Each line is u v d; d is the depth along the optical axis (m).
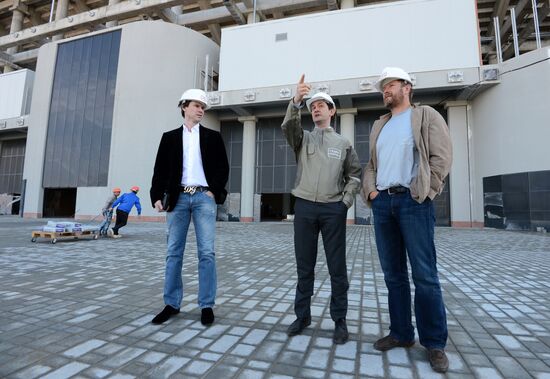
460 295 3.74
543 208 14.22
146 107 20.92
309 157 2.62
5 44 28.44
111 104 21.88
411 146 2.18
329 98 2.73
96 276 4.57
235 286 4.09
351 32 18.70
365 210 19.08
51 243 8.45
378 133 2.42
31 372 1.93
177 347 2.30
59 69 24.28
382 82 2.38
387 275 2.34
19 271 4.88
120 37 22.17
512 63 15.62
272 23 20.12
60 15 28.17
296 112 2.59
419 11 17.78
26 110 27.03
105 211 10.14
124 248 7.52
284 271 5.03
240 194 22.05
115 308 3.16
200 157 3.00
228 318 2.92
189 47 21.81
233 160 22.56
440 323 2.06
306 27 19.48
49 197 24.36
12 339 2.40
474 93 17.28
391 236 2.29
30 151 24.44
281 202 31.14
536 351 2.29
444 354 2.03
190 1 23.14
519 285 4.20
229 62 20.67
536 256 6.68
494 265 5.63
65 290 3.81
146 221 20.19
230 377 1.90
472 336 2.56
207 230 2.90
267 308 3.21
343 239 2.51
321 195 2.51
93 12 24.89
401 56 17.81
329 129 2.72
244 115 21.84
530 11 22.44
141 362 2.07
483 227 16.88
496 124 16.19
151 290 3.84
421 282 2.09
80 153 22.48
